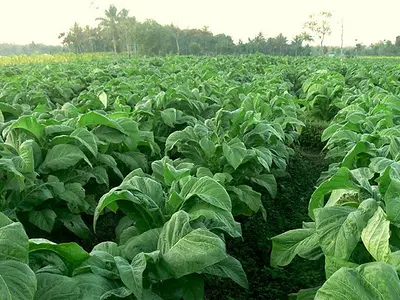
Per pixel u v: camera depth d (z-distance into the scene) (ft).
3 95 28.68
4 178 12.96
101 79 43.11
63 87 34.76
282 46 229.86
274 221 19.38
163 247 8.89
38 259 7.89
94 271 7.73
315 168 28.53
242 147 15.47
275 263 10.52
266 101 28.58
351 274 6.17
